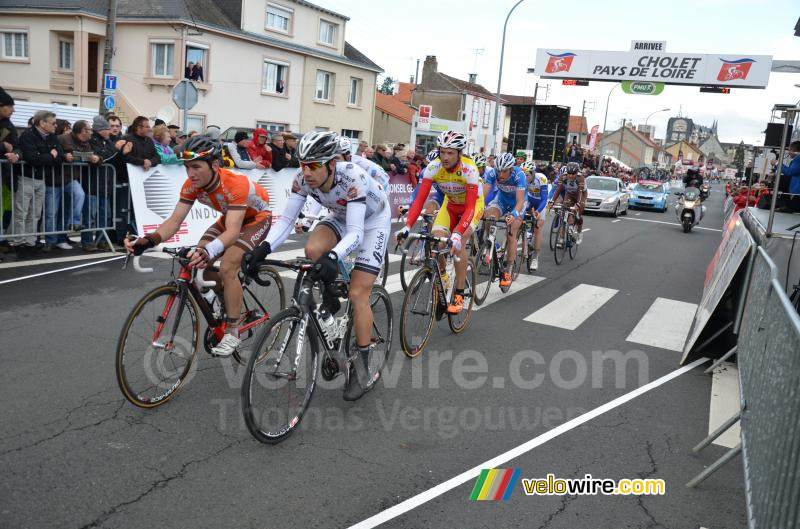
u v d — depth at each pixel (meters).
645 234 14.47
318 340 3.38
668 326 5.94
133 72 21.03
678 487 2.93
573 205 9.60
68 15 20.23
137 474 2.68
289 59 24.17
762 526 2.00
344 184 3.29
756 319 3.07
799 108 5.06
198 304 3.53
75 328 4.45
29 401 3.28
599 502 2.75
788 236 5.15
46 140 6.33
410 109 39.44
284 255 7.75
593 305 6.60
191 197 3.51
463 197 5.05
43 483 2.54
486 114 47.03
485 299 6.54
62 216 6.70
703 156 128.25
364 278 3.54
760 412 2.38
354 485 2.74
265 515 2.46
